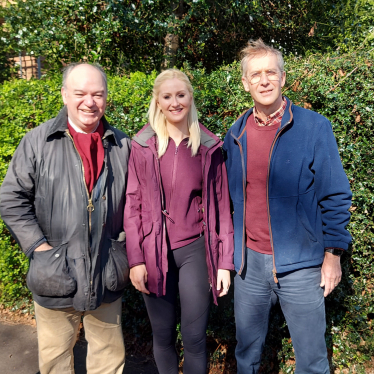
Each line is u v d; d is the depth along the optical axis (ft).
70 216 5.90
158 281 6.23
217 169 6.69
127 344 9.71
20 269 10.66
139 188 6.53
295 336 6.38
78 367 8.84
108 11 15.29
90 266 5.94
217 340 9.17
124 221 6.41
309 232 6.17
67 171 5.94
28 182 5.93
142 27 16.06
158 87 6.31
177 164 6.41
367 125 8.10
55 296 5.89
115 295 6.44
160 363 6.85
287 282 6.27
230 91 8.72
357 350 8.59
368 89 8.00
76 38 15.48
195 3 15.53
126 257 6.45
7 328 10.26
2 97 9.84
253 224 6.47
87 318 6.56
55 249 5.89
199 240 6.58
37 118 9.68
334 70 8.38
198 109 8.64
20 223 5.88
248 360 6.94
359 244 8.46
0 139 9.65
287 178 6.12
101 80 6.05
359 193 8.20
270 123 6.31
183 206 6.40
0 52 20.54
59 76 11.42
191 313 6.50
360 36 17.98
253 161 6.36
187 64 9.25
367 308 8.56
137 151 6.46
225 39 17.87
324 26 18.63
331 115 8.39
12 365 8.88
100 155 6.15
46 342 6.28
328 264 6.17
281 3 17.85
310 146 6.03
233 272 8.62
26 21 16.16
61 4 15.53
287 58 9.78
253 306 6.65
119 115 9.20
